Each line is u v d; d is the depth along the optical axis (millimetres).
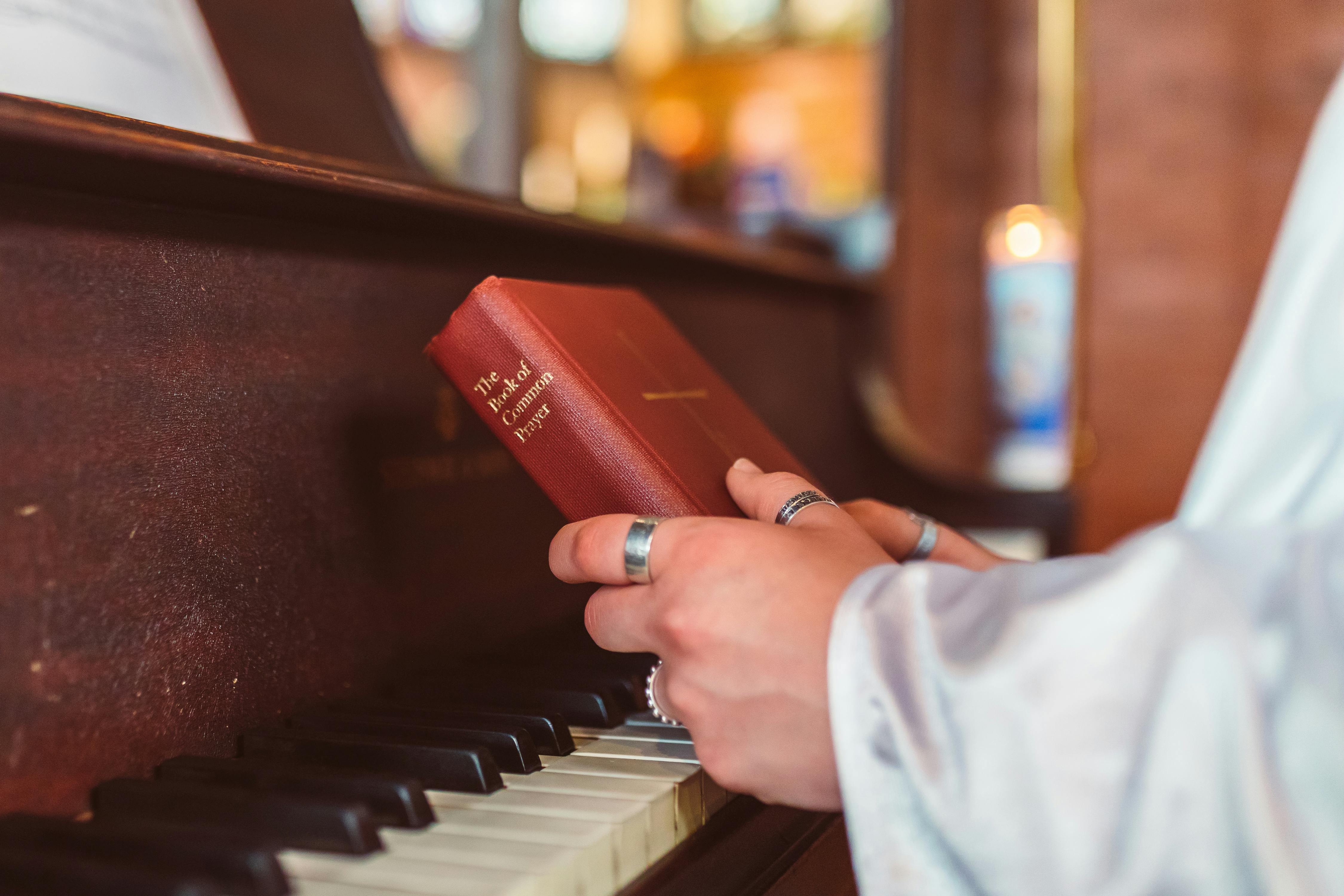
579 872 383
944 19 2160
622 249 848
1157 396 2107
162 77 889
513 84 2992
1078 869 344
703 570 442
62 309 445
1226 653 341
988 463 2170
